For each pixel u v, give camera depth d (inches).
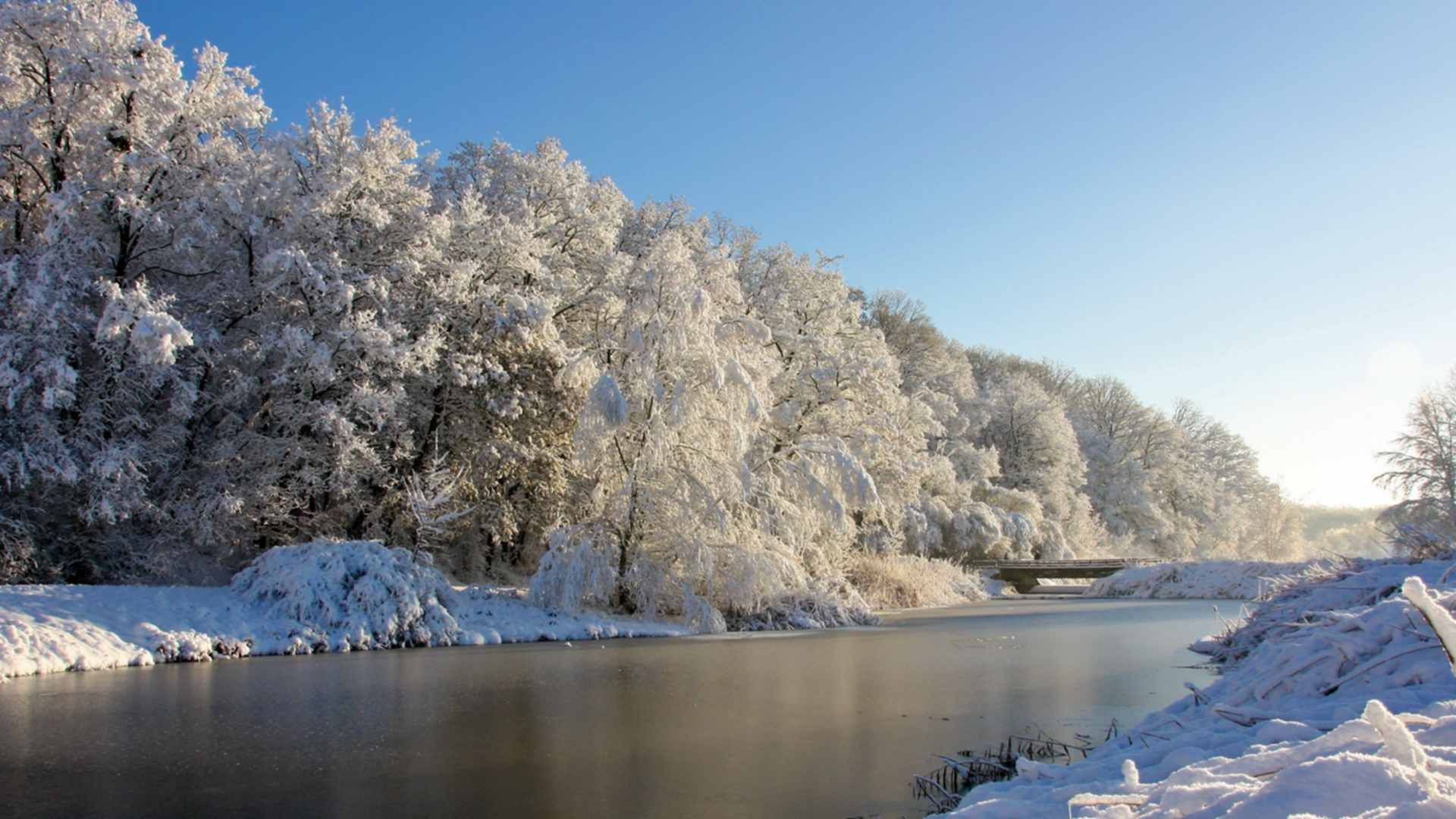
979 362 3412.9
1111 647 858.8
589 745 430.9
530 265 1176.8
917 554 1982.0
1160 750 294.8
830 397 1417.3
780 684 622.2
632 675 665.6
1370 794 156.9
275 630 782.5
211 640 736.3
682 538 1027.3
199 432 1047.0
